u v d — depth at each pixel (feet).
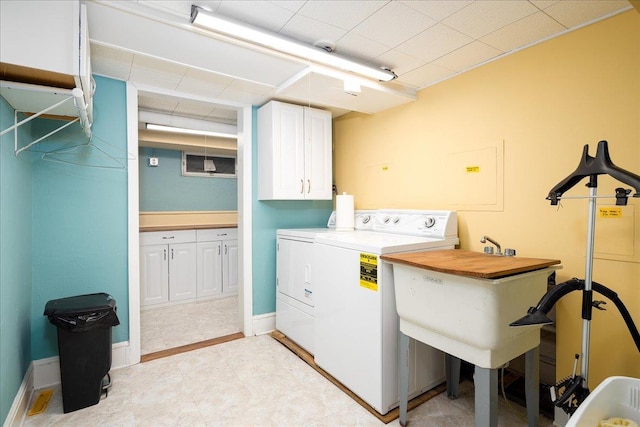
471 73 7.11
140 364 7.89
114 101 7.68
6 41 4.12
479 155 6.95
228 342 9.24
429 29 5.64
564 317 5.71
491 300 4.26
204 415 5.96
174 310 12.02
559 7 4.99
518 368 6.91
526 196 6.21
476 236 7.02
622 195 3.99
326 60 6.39
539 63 6.00
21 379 5.95
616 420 4.19
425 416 5.90
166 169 14.16
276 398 6.48
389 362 5.90
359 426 5.66
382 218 8.60
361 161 10.12
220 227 13.64
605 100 5.23
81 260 7.34
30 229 6.65
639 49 4.89
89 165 7.41
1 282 4.86
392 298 5.91
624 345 5.10
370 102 8.63
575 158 5.57
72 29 4.43
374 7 5.02
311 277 8.12
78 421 5.76
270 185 9.19
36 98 5.04
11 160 5.39
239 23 5.17
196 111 11.23
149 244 12.09
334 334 6.95
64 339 5.97
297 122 9.48
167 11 5.07
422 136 8.21
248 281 9.77
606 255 5.24
